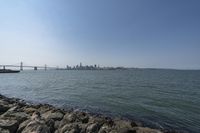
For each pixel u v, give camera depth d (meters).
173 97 24.50
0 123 8.78
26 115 10.89
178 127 12.23
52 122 9.94
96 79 69.31
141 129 9.98
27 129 8.25
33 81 59.66
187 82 51.69
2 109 12.90
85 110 17.17
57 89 35.41
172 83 48.38
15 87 40.41
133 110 17.03
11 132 8.53
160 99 22.89
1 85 45.38
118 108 17.91
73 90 33.34
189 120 13.81
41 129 8.20
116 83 49.12
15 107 13.13
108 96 25.66
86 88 36.59
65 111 14.69
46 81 59.59
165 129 11.80
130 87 37.94
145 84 45.47
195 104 19.72
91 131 8.95
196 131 11.49
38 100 23.33
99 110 17.14
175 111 16.62
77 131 8.81
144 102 20.92
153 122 13.30
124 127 9.93
